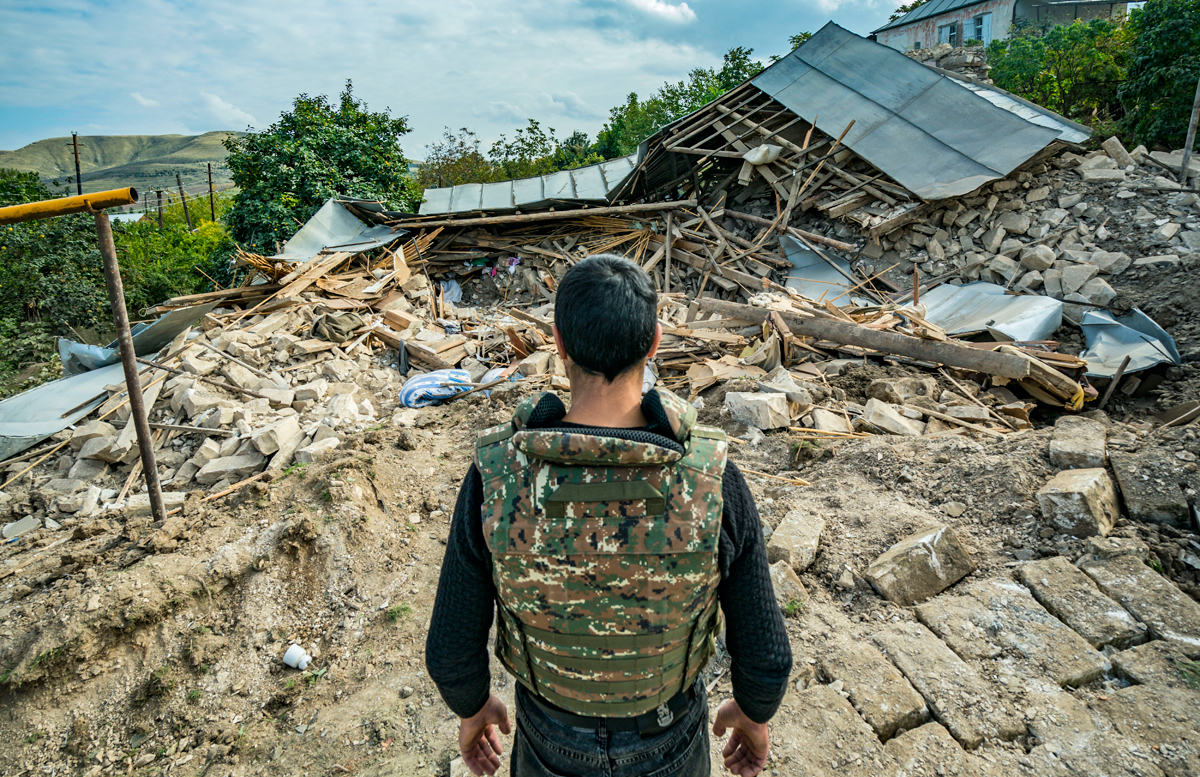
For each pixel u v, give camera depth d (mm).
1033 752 2078
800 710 2299
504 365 7453
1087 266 7492
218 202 43469
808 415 4965
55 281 17906
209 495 4254
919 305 7938
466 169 30531
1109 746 2051
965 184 8922
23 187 20078
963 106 10031
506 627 1146
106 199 3213
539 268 12914
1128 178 8859
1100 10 23109
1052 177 9242
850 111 10719
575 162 29234
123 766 2578
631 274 1082
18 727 2658
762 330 6637
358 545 3465
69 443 5645
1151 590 2588
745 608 1104
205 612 3115
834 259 9891
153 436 5574
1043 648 2434
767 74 11945
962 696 2295
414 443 4719
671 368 6598
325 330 8000
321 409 6074
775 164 11336
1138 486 3070
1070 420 3736
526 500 1016
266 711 2770
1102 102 16344
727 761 1376
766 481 4078
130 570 3164
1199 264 7113
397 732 2498
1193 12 11430
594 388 1093
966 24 24750
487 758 1390
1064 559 2834
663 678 1098
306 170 15172
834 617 2768
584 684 1096
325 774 2377
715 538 1002
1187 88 11383
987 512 3248
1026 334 6508
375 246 12055
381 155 17281
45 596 3170
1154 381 5684
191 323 8477
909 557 2891
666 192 14031
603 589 1011
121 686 2812
